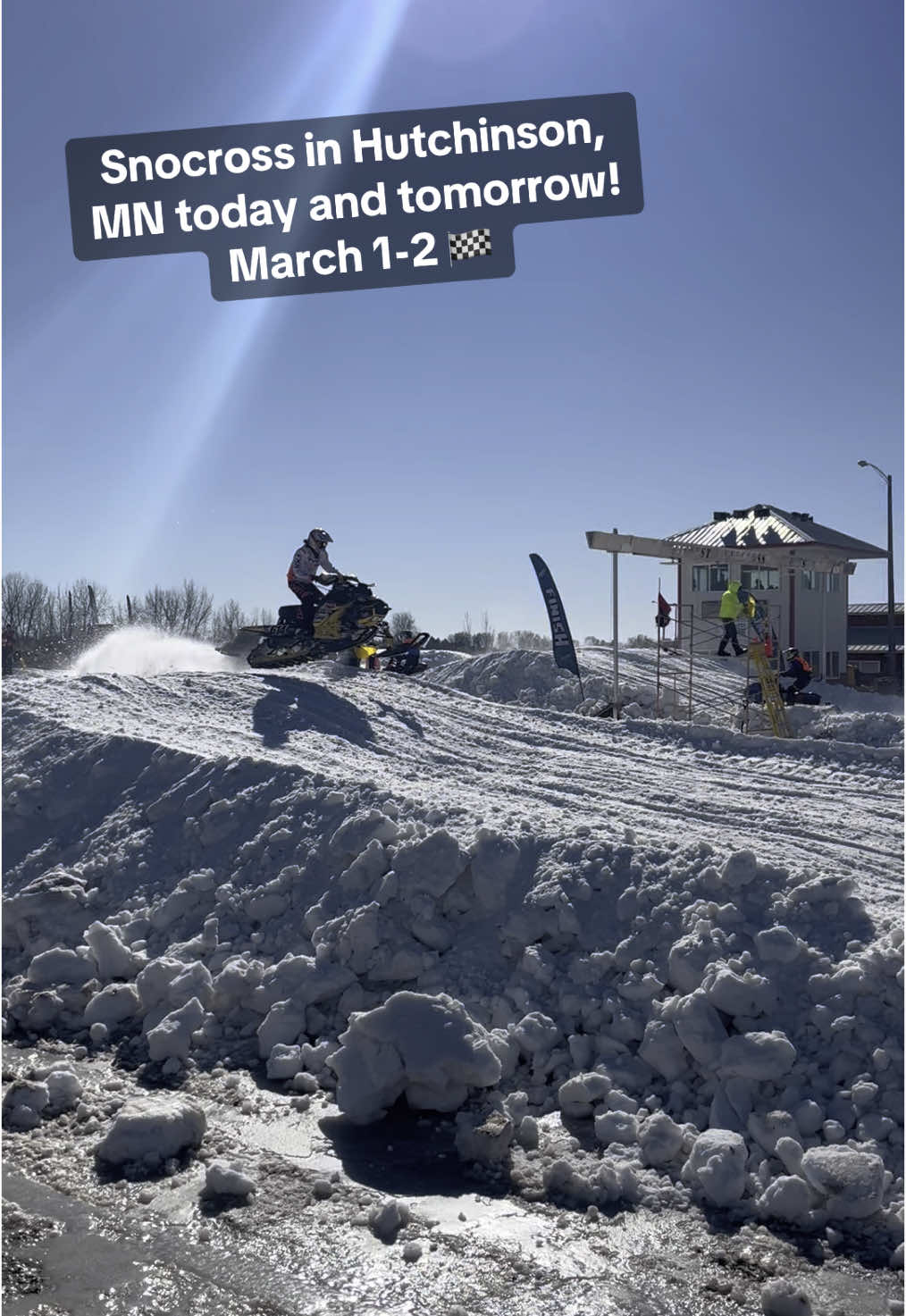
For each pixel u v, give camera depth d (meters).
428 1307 4.40
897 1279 4.59
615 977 6.91
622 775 12.46
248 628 19.33
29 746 12.34
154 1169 5.59
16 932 9.16
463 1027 6.23
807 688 25.27
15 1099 6.34
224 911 8.67
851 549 33.41
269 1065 6.75
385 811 8.91
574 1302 4.43
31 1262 4.73
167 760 11.08
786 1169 5.34
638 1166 5.48
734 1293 4.49
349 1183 5.43
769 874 7.20
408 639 19.58
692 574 33.03
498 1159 5.63
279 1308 4.40
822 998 6.19
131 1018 7.66
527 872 7.83
